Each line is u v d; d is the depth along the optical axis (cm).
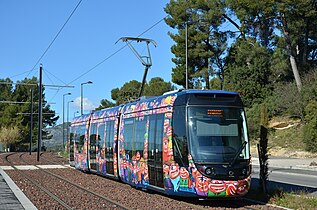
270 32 5194
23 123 10462
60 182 2308
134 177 1888
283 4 4094
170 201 1557
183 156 1469
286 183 2162
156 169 1648
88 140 2759
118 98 8775
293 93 4994
